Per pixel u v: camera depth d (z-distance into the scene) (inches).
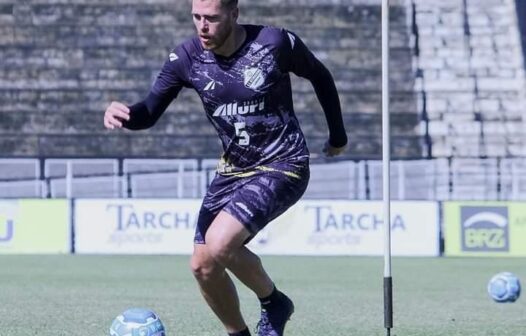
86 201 3065.9
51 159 3405.5
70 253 3063.5
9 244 3056.1
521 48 4003.4
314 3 4045.3
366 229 3110.2
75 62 3887.8
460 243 3139.8
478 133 3821.4
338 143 885.8
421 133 3818.9
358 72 3954.2
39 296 1768.0
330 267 2635.3
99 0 3988.7
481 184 3609.7
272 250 3100.4
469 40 4018.2
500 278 1722.4
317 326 1291.8
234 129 829.8
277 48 818.2
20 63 3863.2
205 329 1238.3
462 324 1341.0
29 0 3956.7
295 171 830.5
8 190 3403.1
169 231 3068.4
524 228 3152.1
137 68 3902.6
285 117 835.4
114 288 1959.9
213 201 847.1
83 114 3796.8
